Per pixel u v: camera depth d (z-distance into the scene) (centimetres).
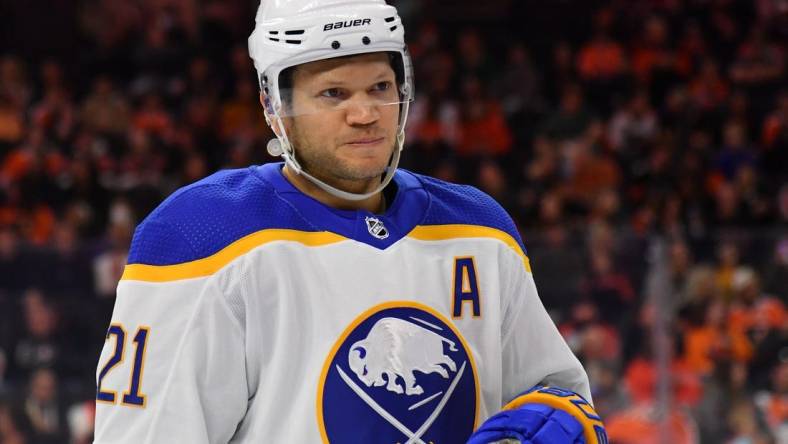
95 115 3039
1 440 1565
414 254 565
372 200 581
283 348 535
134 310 543
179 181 2727
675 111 3030
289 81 553
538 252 1537
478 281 577
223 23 3472
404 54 568
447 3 3744
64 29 3628
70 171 2702
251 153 2892
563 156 2794
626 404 1494
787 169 2878
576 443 547
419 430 545
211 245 540
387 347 543
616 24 3438
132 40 3525
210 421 538
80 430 1568
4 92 3097
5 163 2861
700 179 2684
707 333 1500
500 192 2580
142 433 535
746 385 1492
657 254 1509
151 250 547
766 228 2572
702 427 1485
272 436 537
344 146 546
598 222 2380
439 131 2955
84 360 1588
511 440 539
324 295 541
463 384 560
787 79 3284
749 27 3544
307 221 552
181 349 532
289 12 547
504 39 3644
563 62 3309
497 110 3000
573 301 1523
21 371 1577
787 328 1494
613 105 3209
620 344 1505
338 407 533
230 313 534
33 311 1588
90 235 2433
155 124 3052
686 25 3484
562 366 617
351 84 545
